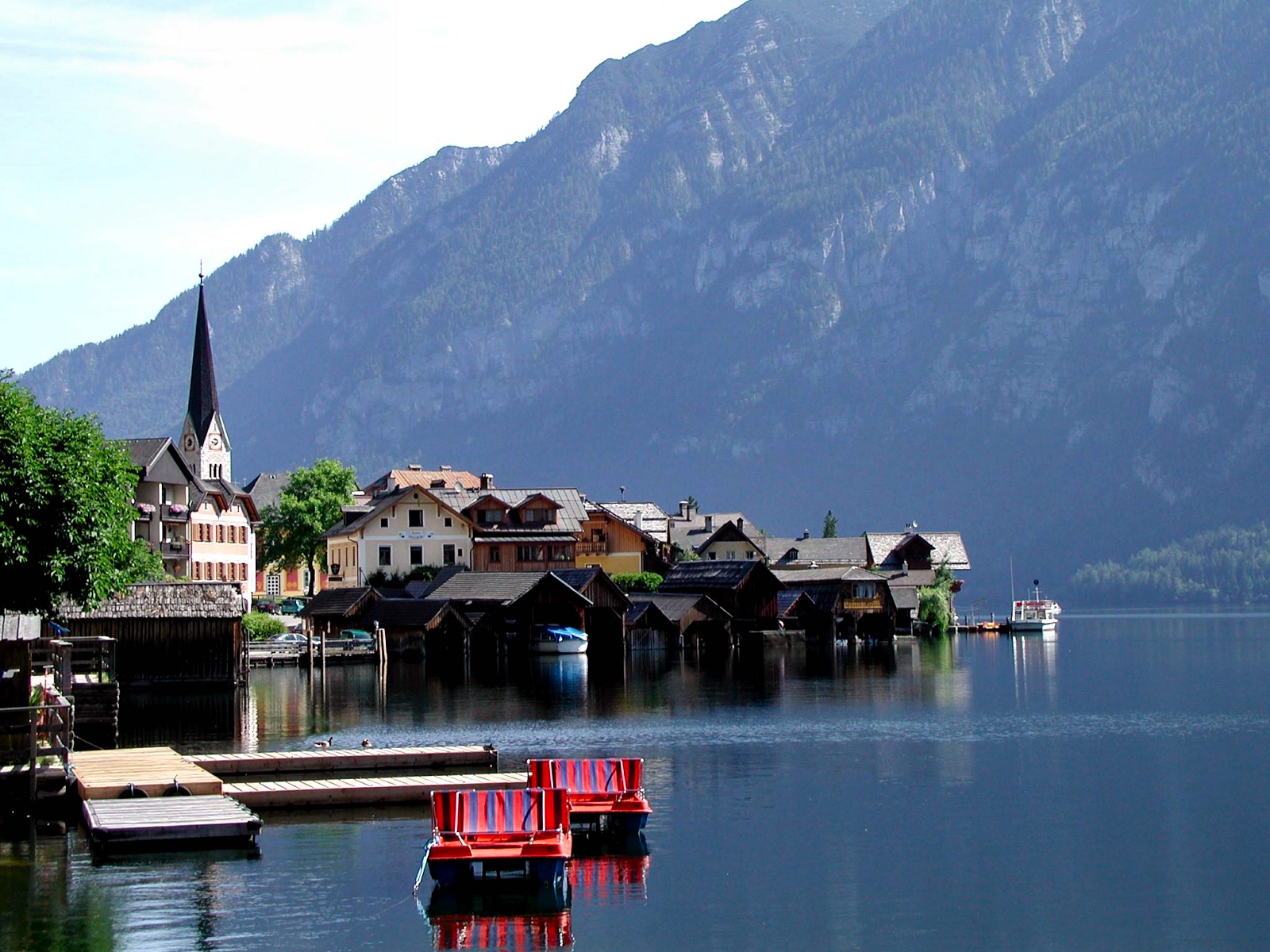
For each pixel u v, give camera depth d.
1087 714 81.62
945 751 65.56
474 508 154.12
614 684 101.56
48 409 65.31
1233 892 40.31
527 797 40.75
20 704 53.06
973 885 41.03
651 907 38.78
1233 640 179.75
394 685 100.19
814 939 36.22
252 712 81.44
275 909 38.19
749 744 67.81
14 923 36.97
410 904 38.56
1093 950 35.53
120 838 43.50
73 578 62.22
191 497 148.88
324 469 170.38
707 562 156.25
